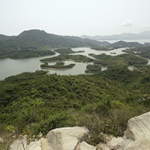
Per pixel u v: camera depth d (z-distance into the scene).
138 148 3.57
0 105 22.91
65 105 20.31
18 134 5.77
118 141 4.18
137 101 12.72
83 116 6.29
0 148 4.61
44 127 5.66
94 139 4.41
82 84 33.75
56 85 30.77
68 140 4.13
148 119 4.65
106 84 39.78
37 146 4.39
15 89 28.05
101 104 7.55
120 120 5.48
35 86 29.84
